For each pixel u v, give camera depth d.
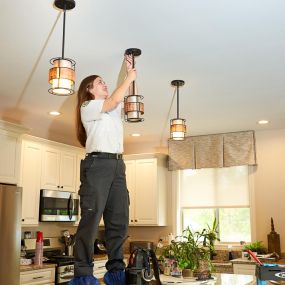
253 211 5.59
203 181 6.09
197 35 2.75
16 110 4.68
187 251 3.36
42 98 4.21
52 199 5.07
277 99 4.24
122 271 1.82
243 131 5.75
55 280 4.70
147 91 3.95
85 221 1.81
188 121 5.16
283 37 2.79
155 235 6.27
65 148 5.47
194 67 3.35
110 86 3.78
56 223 5.63
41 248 4.72
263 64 3.29
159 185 6.07
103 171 1.87
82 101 2.11
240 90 3.95
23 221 4.64
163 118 4.99
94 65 3.29
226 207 5.84
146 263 1.75
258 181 5.64
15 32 2.71
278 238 5.27
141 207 6.06
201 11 2.43
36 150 4.95
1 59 3.18
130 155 6.25
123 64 3.27
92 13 2.45
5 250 4.04
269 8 2.40
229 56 3.13
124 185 1.94
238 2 2.34
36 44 2.90
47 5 2.37
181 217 6.20
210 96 4.12
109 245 1.89
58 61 2.38
